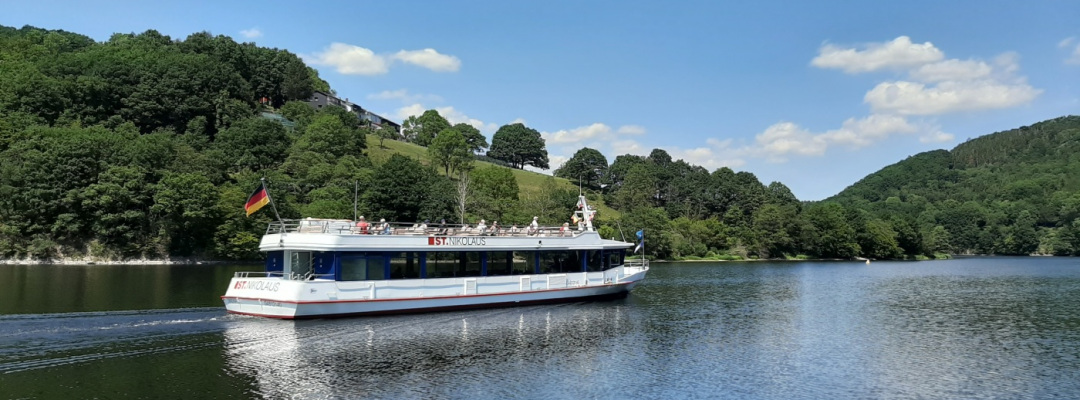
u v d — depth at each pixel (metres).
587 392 27.03
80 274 71.88
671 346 36.66
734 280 84.88
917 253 181.25
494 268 48.06
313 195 114.56
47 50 167.75
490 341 36.19
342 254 41.22
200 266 89.38
